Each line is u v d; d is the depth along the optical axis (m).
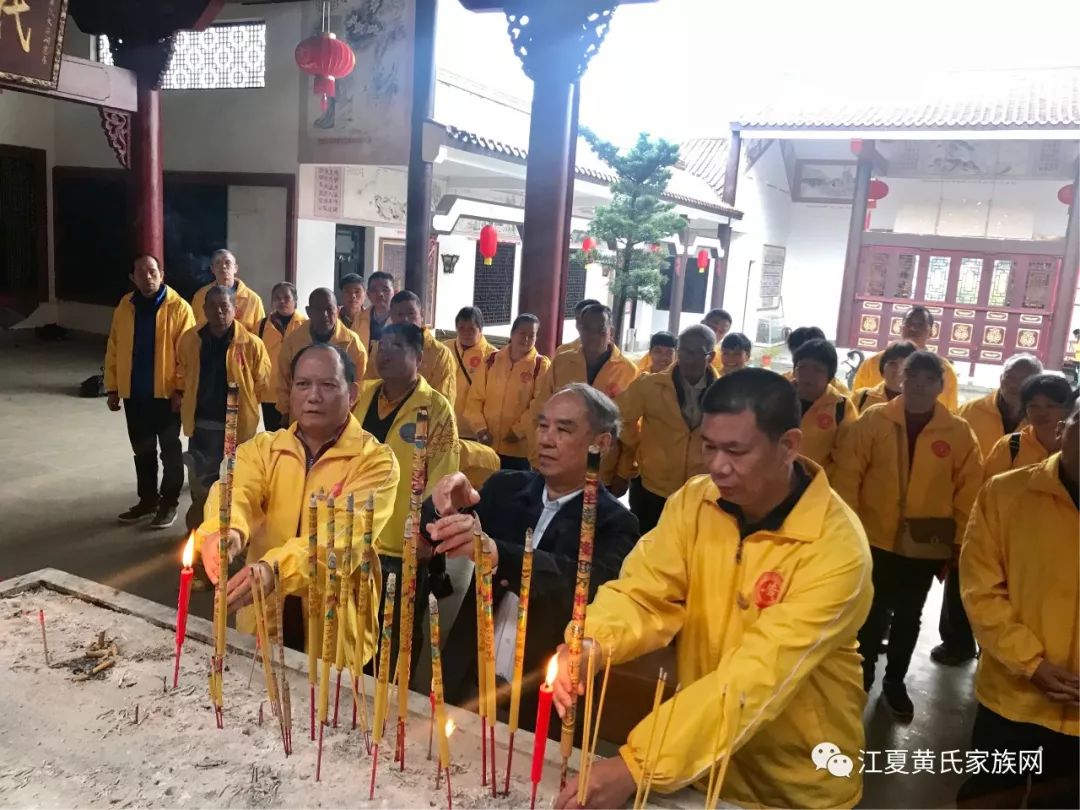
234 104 10.35
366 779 1.48
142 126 7.57
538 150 5.75
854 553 1.48
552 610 2.01
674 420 4.02
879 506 3.36
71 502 5.39
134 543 4.77
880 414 3.37
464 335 5.29
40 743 1.53
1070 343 15.18
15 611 2.05
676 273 15.03
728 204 16.27
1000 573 2.09
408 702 1.75
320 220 10.46
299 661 1.87
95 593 2.13
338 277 11.02
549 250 5.85
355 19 9.55
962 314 16.62
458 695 2.11
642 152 10.41
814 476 1.56
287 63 9.95
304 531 2.22
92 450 6.65
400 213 11.49
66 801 1.38
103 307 12.32
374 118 9.62
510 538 2.21
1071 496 1.96
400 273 11.84
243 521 2.07
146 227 7.73
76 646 1.89
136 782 1.44
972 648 3.91
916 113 14.72
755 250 18.17
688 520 1.65
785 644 1.41
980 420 4.08
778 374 1.49
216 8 6.98
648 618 1.60
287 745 1.55
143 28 7.28
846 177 19.00
